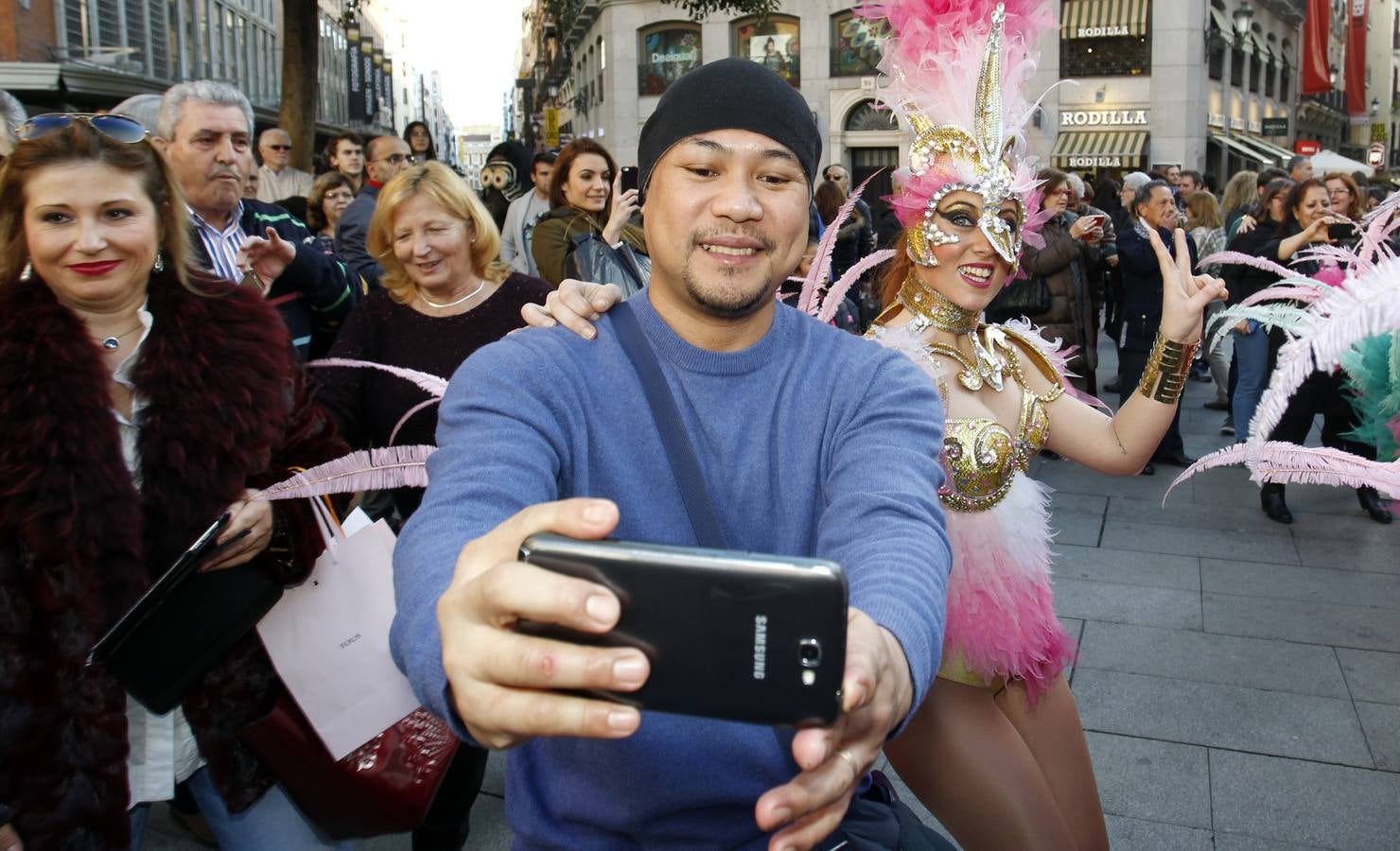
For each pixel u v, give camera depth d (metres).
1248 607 4.55
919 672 0.99
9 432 1.81
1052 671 2.18
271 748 2.07
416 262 3.01
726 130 1.26
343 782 2.14
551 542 0.85
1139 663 4.02
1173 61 25.19
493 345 1.29
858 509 1.18
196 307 2.04
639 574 0.83
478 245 3.11
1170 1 24.95
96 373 1.89
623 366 1.29
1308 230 5.72
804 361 1.33
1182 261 2.21
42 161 1.92
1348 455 1.48
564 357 1.27
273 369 2.08
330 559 2.12
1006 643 2.01
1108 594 4.73
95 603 1.87
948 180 2.15
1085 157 25.52
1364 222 1.82
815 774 0.91
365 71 33.78
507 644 0.80
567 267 4.07
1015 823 1.96
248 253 3.17
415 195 2.98
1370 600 4.59
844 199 7.45
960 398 2.19
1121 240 7.26
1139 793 3.15
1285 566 5.05
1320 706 3.64
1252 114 32.41
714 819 1.26
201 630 1.97
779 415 1.30
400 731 2.22
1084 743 2.25
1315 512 5.88
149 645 1.92
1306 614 4.46
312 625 2.11
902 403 1.30
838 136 27.50
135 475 1.96
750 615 0.82
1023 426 2.27
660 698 0.83
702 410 1.30
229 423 1.99
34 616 1.85
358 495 2.34
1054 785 2.19
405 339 3.07
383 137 6.07
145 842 2.97
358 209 5.06
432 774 2.24
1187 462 6.98
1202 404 9.05
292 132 10.85
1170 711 3.64
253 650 2.09
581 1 22.44
